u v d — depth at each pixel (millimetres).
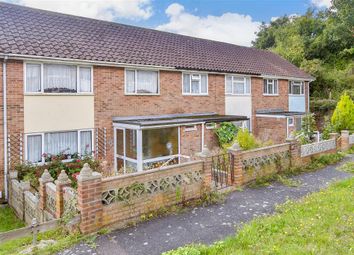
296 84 22422
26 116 10055
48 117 10562
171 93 14453
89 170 5496
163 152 12492
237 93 17734
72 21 13961
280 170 10031
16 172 9312
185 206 6926
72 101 11148
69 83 11141
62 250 4898
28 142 10156
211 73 16141
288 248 4438
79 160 10773
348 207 6172
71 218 5352
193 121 13094
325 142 12875
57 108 10773
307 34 38906
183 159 12883
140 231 5602
